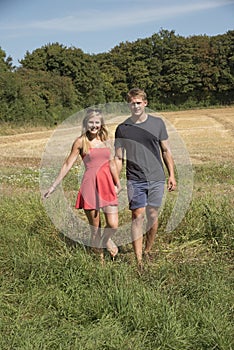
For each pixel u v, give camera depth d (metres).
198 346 3.60
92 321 3.97
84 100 46.97
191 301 4.14
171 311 3.88
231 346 3.54
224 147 22.53
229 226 5.84
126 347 3.52
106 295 4.15
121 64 60.56
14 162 17.84
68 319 4.00
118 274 4.42
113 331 3.71
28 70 42.25
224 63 58.94
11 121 36.09
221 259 5.24
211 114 46.16
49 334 3.70
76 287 4.37
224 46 58.84
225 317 3.85
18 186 10.41
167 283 4.55
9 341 3.58
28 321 3.90
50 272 4.63
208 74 59.19
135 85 59.88
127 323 3.84
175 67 59.62
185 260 5.11
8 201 6.96
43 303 4.23
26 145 25.73
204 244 5.79
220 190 9.78
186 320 3.86
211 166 14.56
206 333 3.66
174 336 3.60
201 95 60.38
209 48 59.44
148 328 3.75
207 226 5.98
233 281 4.54
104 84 53.72
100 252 5.27
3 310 4.07
